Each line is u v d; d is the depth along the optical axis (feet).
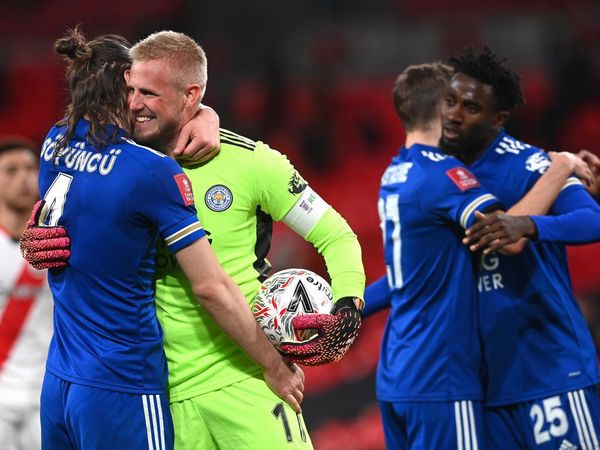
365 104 184.55
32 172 58.59
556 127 156.97
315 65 192.54
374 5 205.57
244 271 40.42
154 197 36.63
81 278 37.50
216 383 39.75
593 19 192.85
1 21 196.65
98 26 191.72
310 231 41.01
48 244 37.29
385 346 50.93
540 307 47.29
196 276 37.35
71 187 37.68
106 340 37.42
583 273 123.75
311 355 39.14
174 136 39.34
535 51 193.36
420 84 51.49
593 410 46.80
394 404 49.14
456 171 47.70
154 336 38.27
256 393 39.93
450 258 48.08
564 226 45.32
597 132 158.61
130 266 37.17
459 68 49.39
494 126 49.67
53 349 39.32
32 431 57.41
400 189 49.55
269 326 39.17
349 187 162.20
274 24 198.49
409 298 49.19
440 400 47.37
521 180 48.03
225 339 40.11
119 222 36.68
